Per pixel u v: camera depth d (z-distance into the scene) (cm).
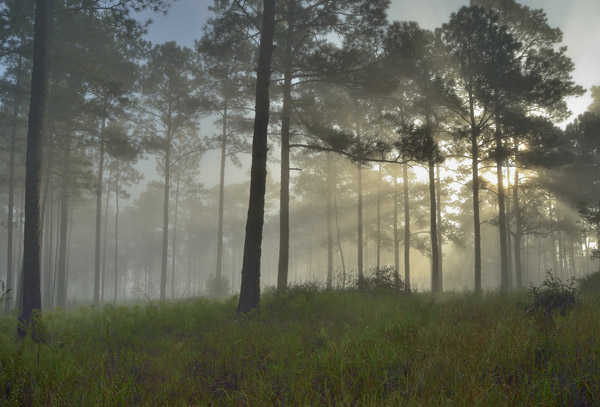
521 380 421
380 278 1744
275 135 2719
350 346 545
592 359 449
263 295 1425
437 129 2453
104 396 429
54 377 495
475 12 2195
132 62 2666
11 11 1611
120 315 1048
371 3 1547
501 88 2202
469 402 370
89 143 2581
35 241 1093
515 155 2458
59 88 2389
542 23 2364
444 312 869
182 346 720
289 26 1773
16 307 2155
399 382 426
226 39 1691
